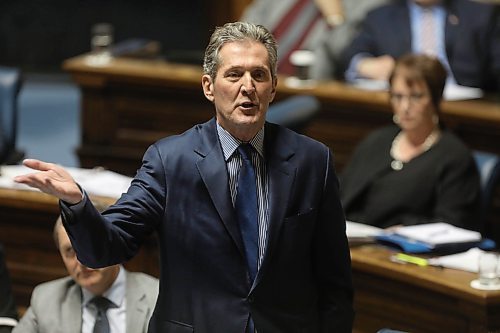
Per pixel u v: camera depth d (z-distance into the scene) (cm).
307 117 1548
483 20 1911
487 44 1912
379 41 1934
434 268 1130
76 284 1083
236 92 745
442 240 1191
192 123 1903
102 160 1959
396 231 1227
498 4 1930
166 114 1914
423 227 1234
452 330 1096
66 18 3441
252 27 757
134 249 758
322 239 798
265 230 770
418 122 1366
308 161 786
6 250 1370
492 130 1650
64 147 2575
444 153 1362
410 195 1360
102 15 3438
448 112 1673
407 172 1369
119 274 1069
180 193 766
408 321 1139
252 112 749
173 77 1880
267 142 788
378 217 1376
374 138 1423
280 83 1830
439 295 1102
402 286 1138
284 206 770
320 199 788
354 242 1203
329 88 1800
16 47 3438
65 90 3234
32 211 1345
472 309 1067
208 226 762
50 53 3447
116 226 743
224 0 3133
